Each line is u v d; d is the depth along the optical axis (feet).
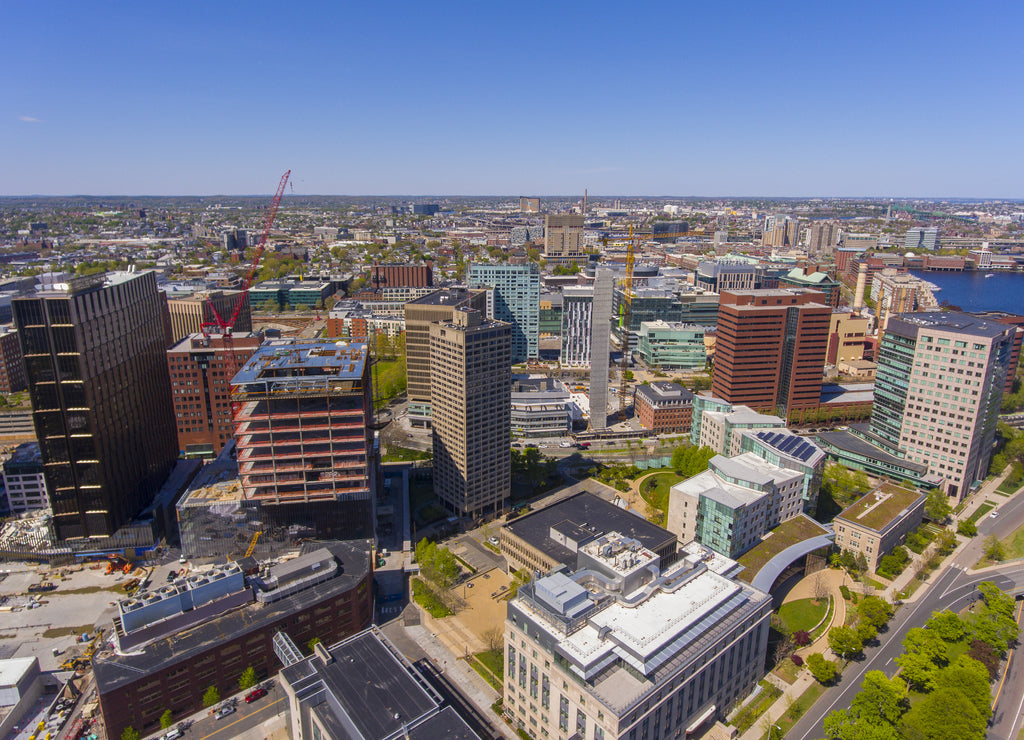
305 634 643.45
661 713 485.56
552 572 581.94
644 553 600.39
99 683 538.06
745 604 570.87
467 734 457.68
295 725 513.45
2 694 580.30
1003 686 613.52
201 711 586.45
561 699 497.05
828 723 531.09
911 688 604.49
